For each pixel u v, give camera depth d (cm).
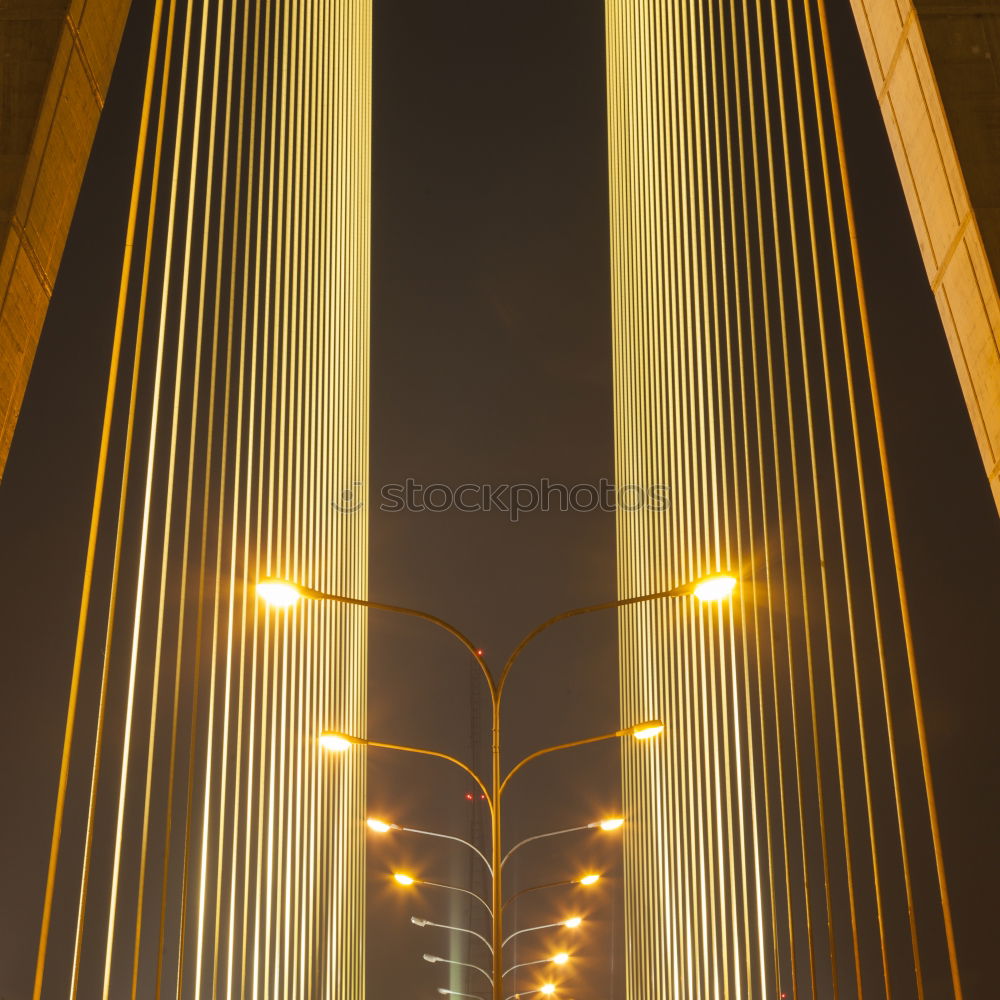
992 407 688
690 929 1662
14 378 675
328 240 2028
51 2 698
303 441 1769
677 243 1948
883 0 754
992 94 697
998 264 665
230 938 1299
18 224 662
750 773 1388
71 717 675
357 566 2231
